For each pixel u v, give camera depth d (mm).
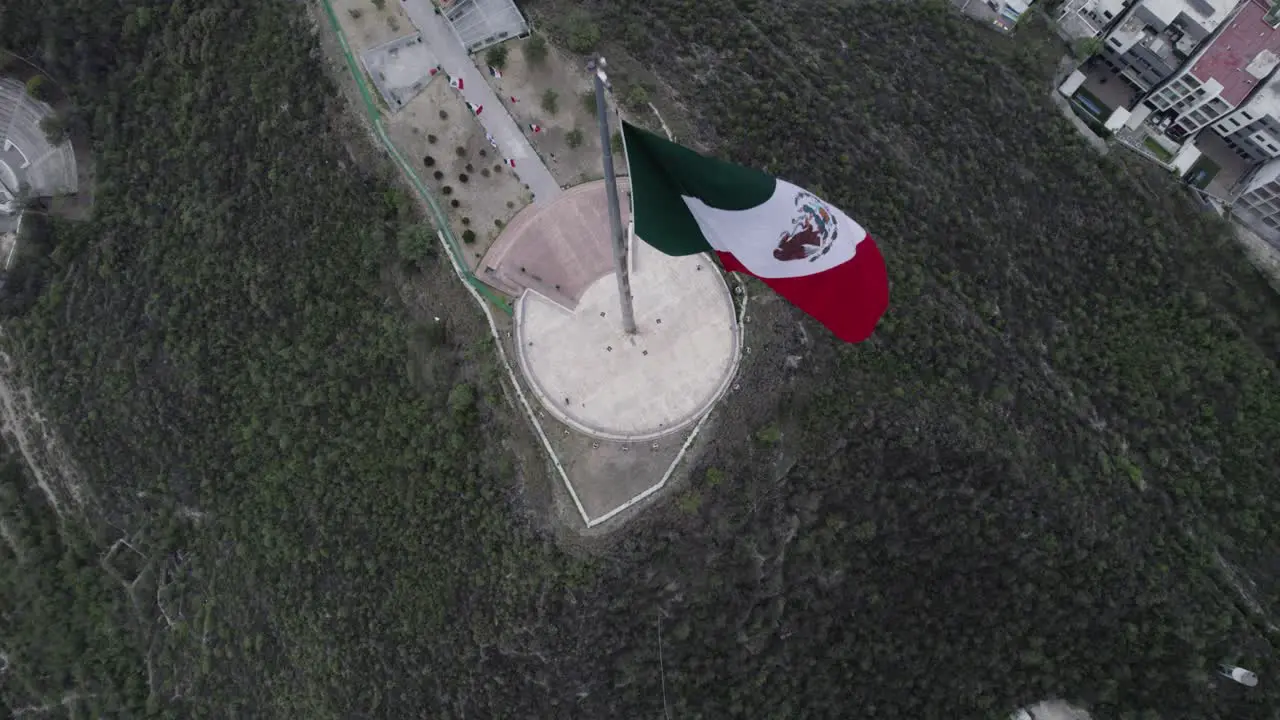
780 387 66062
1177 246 90188
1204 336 86875
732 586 64562
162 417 77250
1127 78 98062
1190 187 95375
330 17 72625
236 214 73188
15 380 85312
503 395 65125
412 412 66188
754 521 64625
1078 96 98000
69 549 83562
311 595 69312
